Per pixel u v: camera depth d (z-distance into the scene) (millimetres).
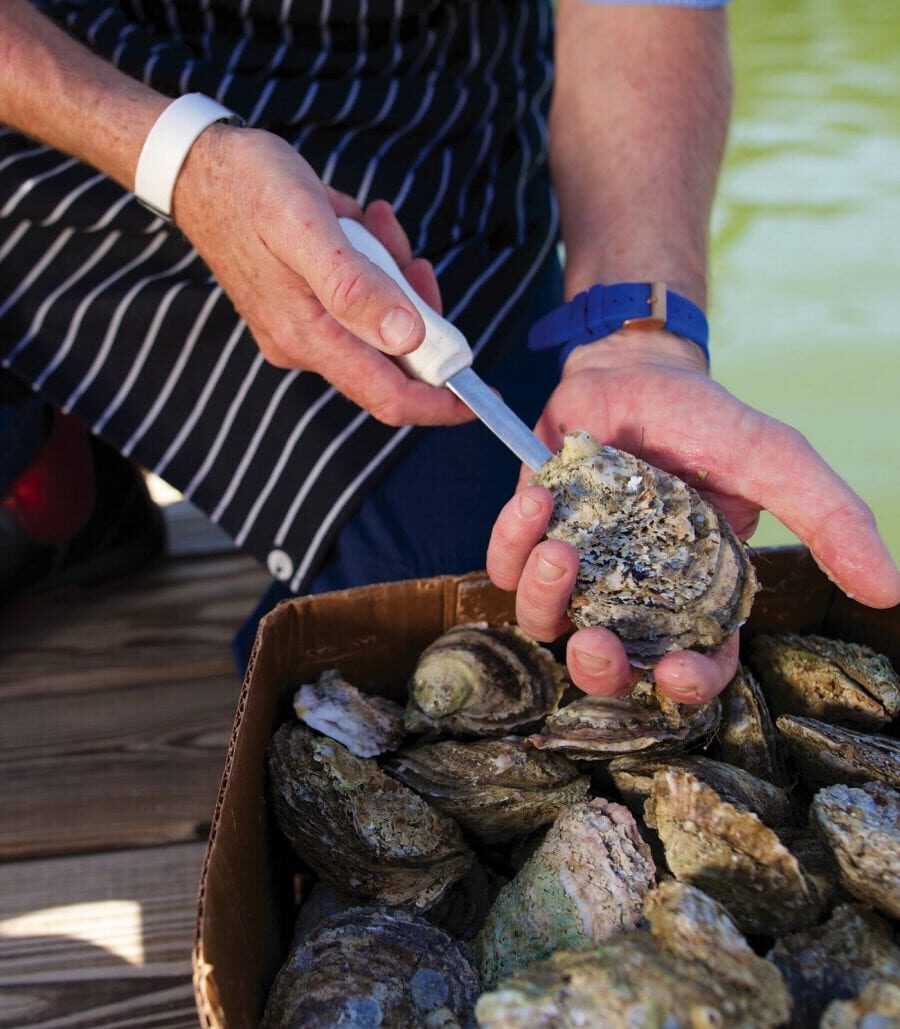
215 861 868
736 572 1111
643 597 1093
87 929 1344
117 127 1331
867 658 1199
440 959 990
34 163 1599
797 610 1290
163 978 1285
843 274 3766
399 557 1524
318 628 1206
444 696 1198
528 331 1700
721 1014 760
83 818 1513
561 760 1143
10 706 1717
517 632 1281
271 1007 947
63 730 1670
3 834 1484
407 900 1057
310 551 1530
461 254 1634
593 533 1120
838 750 1075
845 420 2996
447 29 1714
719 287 3715
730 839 939
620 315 1419
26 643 1866
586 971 806
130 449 1613
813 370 3234
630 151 1650
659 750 1093
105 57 1629
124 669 1804
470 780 1124
